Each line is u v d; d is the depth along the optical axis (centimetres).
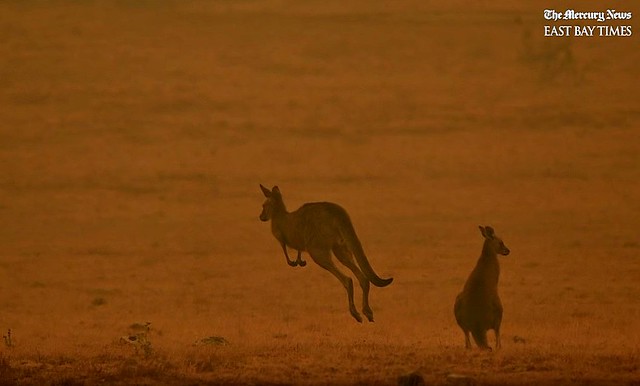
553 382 1271
